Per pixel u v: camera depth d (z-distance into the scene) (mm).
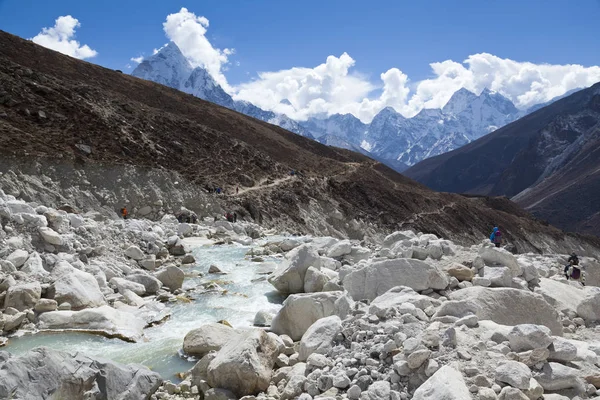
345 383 6660
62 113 43094
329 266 15898
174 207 40031
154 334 11086
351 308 9609
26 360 6305
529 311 9016
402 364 6484
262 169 60500
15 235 14156
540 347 6590
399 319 8094
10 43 62688
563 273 14789
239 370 7422
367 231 60531
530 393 5805
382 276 11250
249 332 8453
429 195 89750
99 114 46562
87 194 34000
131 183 38156
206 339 9633
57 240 14617
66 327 10836
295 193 56625
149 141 48969
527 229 98750
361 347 7559
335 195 64812
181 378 8562
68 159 34906
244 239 26453
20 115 39656
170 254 20859
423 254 12578
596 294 10258
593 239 112562
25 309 11227
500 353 6652
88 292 12164
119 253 17344
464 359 6465
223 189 48188
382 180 84250
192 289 15070
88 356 7094
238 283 16062
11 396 5914
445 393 5410
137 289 14008
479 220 88562
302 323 10336
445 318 8125
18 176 30359
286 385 7340
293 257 14750
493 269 11234
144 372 7715
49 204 30500
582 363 6820
